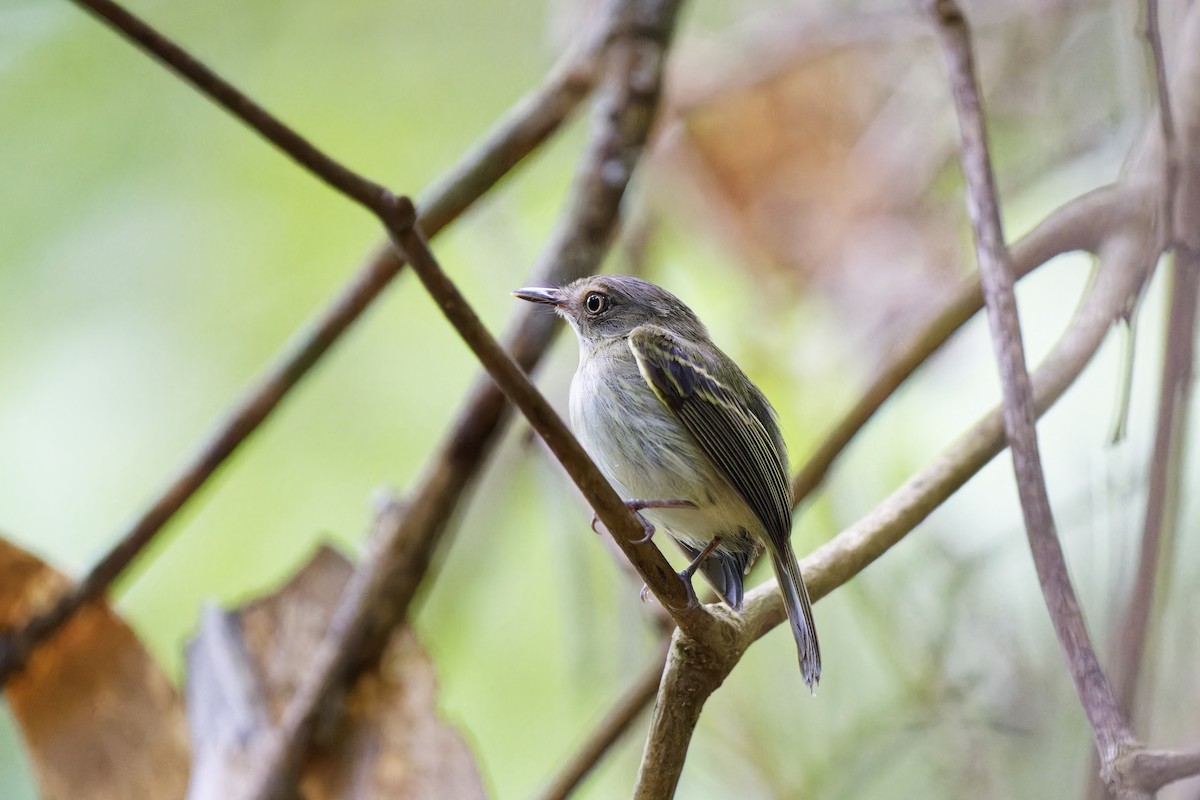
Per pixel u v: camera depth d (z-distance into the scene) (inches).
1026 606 372.5
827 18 512.4
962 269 486.9
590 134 413.1
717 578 332.5
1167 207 248.2
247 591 495.5
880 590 393.1
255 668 372.5
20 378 508.4
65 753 354.0
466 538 461.4
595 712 446.0
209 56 557.6
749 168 514.9
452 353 531.5
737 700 407.8
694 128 518.6
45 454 502.3
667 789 231.1
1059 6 447.5
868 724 387.2
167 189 539.5
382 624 362.9
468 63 567.2
